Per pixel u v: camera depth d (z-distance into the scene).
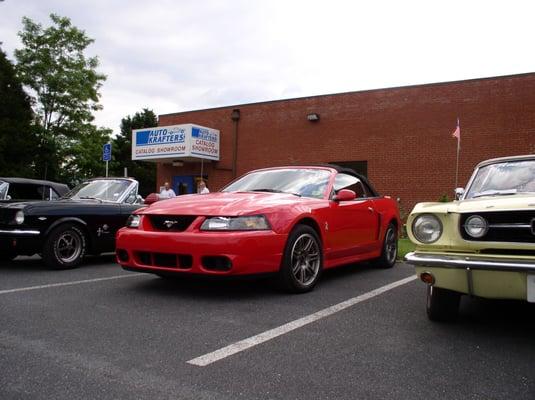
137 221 4.86
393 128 16.34
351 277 5.98
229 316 3.90
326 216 5.27
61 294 4.76
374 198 6.62
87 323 3.66
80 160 32.62
